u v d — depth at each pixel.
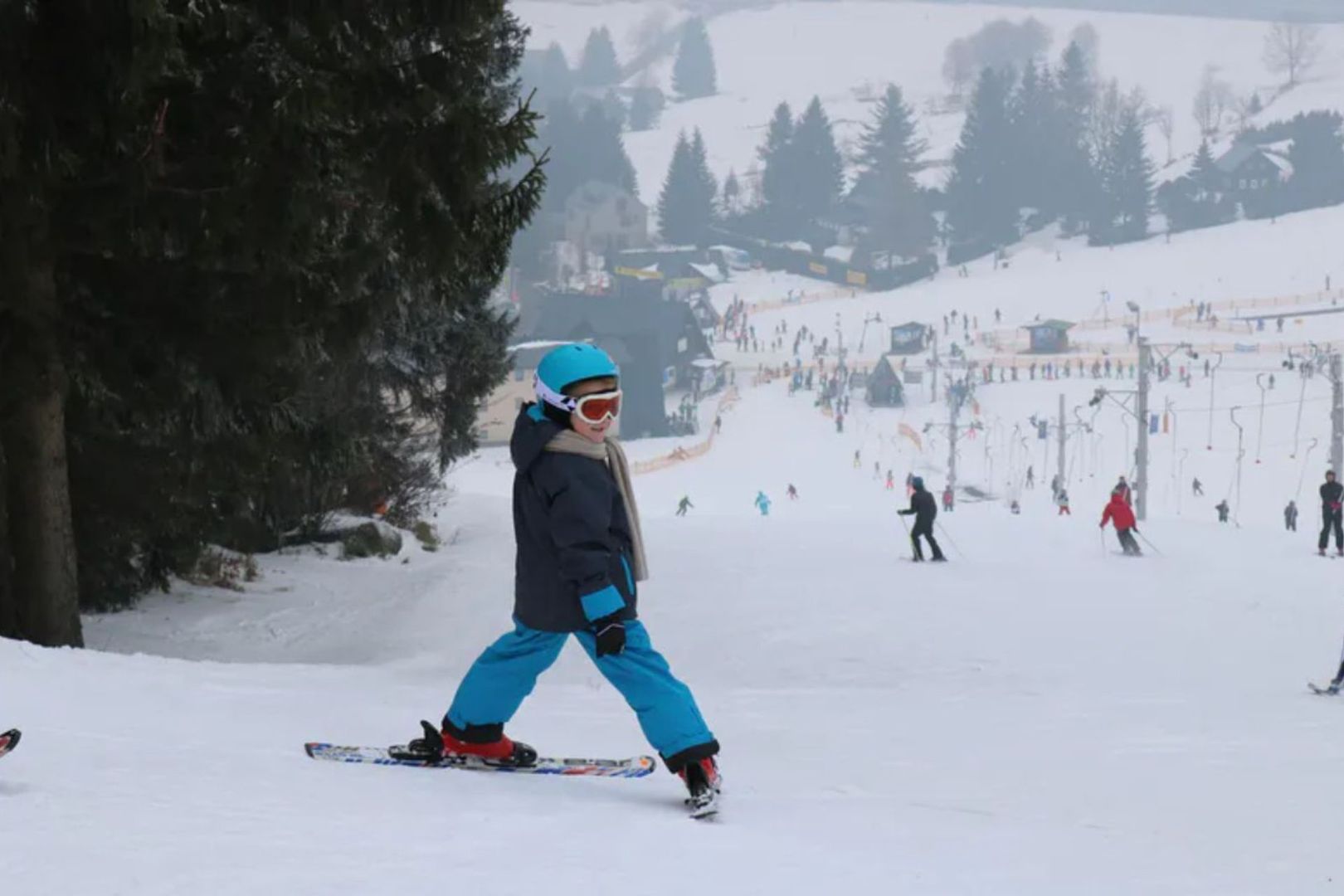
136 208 20.08
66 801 6.89
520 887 5.67
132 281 22.23
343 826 6.70
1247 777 12.15
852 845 7.42
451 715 8.80
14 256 20.58
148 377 22.86
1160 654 26.72
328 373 28.92
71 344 22.11
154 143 19.44
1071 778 11.93
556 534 7.92
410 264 23.12
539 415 8.08
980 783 11.47
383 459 46.75
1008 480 133.75
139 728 10.04
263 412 25.09
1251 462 137.75
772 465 151.00
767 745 14.20
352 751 8.98
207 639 30.41
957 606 33.41
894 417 177.12
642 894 5.73
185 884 5.41
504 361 46.12
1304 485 126.50
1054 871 7.11
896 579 38.97
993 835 8.22
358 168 21.77
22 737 8.84
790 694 21.66
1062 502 103.31
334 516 45.84
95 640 29.06
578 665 25.47
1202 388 177.12
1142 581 38.66
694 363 198.00
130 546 29.44
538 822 7.17
